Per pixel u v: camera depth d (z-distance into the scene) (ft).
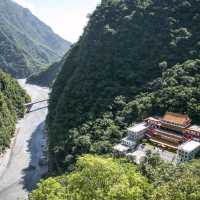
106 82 433.07
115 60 454.81
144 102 375.45
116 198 127.54
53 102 549.13
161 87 384.27
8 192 369.09
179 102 350.43
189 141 306.96
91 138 361.71
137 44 467.11
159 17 479.82
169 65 419.95
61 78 568.41
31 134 569.23
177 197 123.85
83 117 400.26
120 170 148.36
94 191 133.90
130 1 526.57
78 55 537.65
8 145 495.82
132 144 323.57
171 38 447.01
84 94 433.48
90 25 550.36
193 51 415.64
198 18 451.94
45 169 426.10
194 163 228.22
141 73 428.56
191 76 377.30
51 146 415.64
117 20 510.99
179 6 477.77
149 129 339.77
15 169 427.33
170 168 193.36
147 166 207.00
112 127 357.61
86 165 146.72
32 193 152.76
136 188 131.64
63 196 140.56
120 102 395.55
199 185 129.70
